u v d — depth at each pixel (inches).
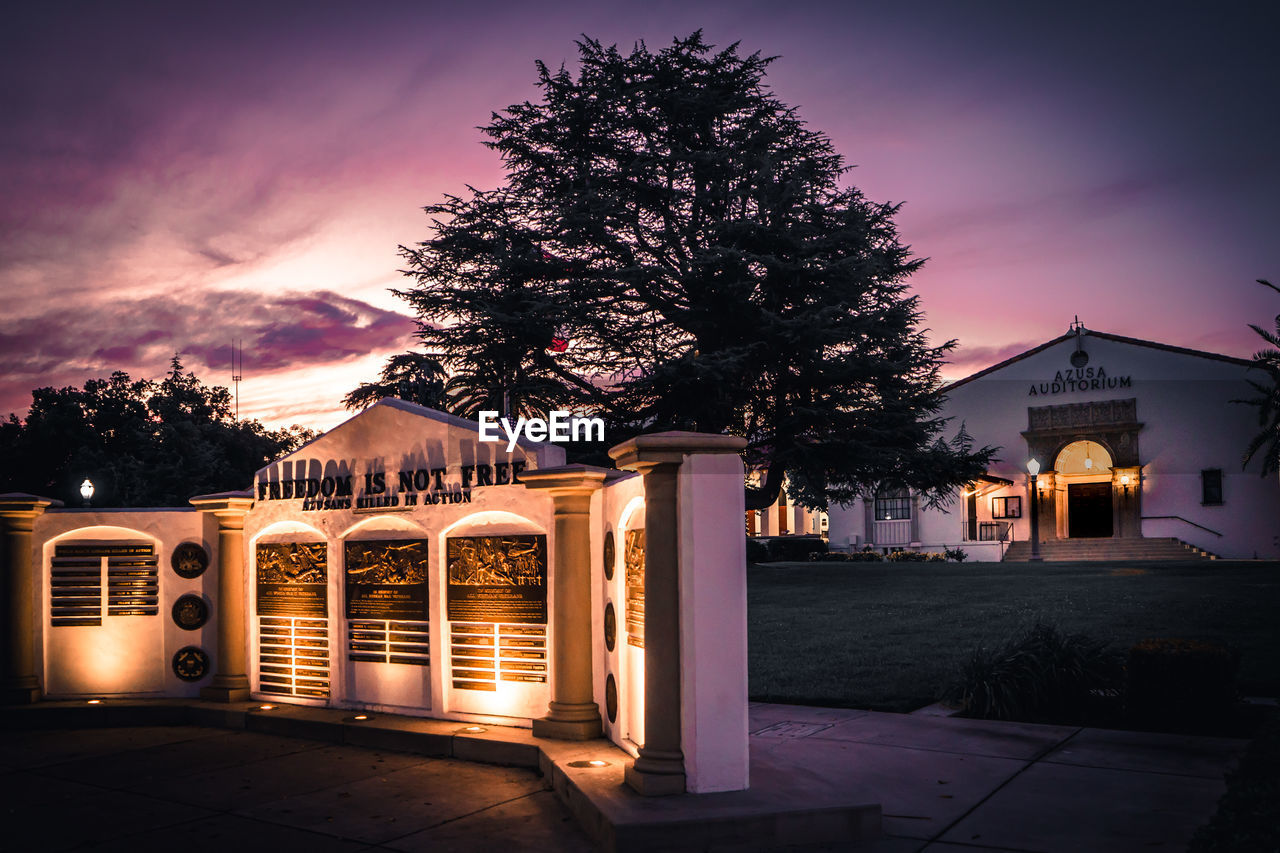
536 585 345.4
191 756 343.9
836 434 977.5
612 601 312.0
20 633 422.3
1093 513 1665.8
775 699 416.8
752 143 1003.3
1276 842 194.7
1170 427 1557.6
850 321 951.6
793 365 986.7
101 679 428.8
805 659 519.8
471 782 298.7
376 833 249.0
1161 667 349.7
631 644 293.1
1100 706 375.9
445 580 366.0
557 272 997.2
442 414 373.4
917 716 370.6
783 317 971.3
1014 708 366.3
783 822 227.3
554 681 331.3
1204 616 608.1
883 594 863.1
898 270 1051.9
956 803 255.0
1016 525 1647.4
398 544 378.9
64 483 1624.0
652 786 245.4
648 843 221.3
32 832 254.4
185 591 431.2
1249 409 1504.7
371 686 381.7
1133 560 1357.0
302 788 295.3
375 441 389.7
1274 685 402.0
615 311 1017.5
